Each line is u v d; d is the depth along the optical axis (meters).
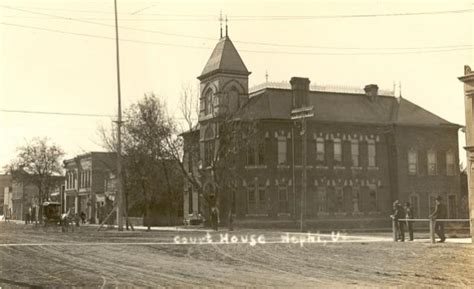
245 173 51.22
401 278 16.67
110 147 54.81
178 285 15.65
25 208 107.06
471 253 22.92
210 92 54.62
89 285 15.91
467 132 27.12
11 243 32.09
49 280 16.98
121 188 46.59
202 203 54.97
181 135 52.06
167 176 53.81
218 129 51.22
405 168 51.25
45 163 83.38
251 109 52.06
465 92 27.27
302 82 52.53
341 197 51.09
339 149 52.25
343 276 17.17
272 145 51.59
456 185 51.88
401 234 30.08
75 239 35.91
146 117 50.44
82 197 86.56
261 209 50.94
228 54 54.41
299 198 51.19
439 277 16.80
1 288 15.64
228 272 18.33
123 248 28.14
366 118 52.59
